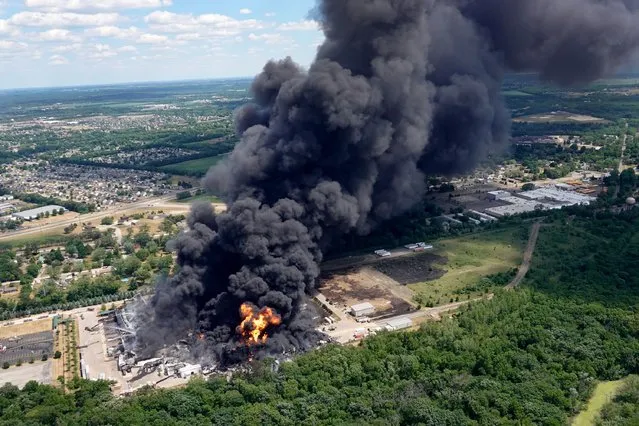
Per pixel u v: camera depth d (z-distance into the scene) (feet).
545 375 373.61
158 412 355.77
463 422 328.70
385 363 399.03
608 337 415.03
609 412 345.72
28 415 361.10
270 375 388.16
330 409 349.82
